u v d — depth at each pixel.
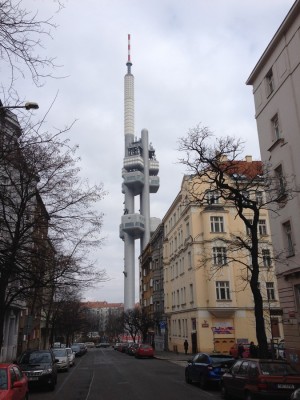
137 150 168.00
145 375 23.89
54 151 16.52
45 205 17.31
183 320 46.59
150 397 14.91
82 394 16.09
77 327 79.50
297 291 20.53
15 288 19.45
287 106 21.73
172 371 26.66
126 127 175.00
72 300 52.66
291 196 19.83
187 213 44.38
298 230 20.33
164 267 58.97
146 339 73.19
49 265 17.58
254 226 17.14
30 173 16.00
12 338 36.12
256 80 25.83
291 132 21.28
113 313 158.50
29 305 29.95
